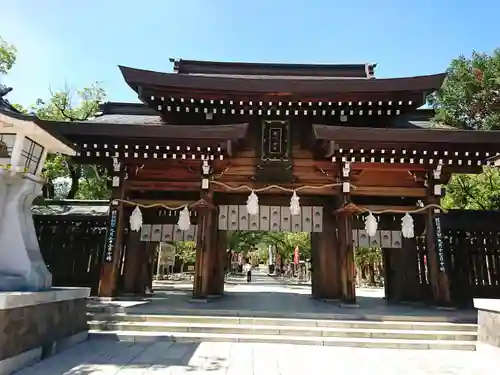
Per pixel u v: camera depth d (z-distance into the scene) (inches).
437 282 522.6
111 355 303.1
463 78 764.0
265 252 3452.3
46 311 291.3
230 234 1786.4
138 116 714.8
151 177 579.8
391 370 280.8
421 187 569.6
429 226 545.6
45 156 338.6
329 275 624.1
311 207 629.9
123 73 569.3
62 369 256.4
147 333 377.4
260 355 315.9
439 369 285.9
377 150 525.3
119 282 623.2
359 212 557.3
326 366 287.0
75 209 684.7
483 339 349.1
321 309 480.7
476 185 857.5
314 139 561.0
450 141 506.0
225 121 618.5
